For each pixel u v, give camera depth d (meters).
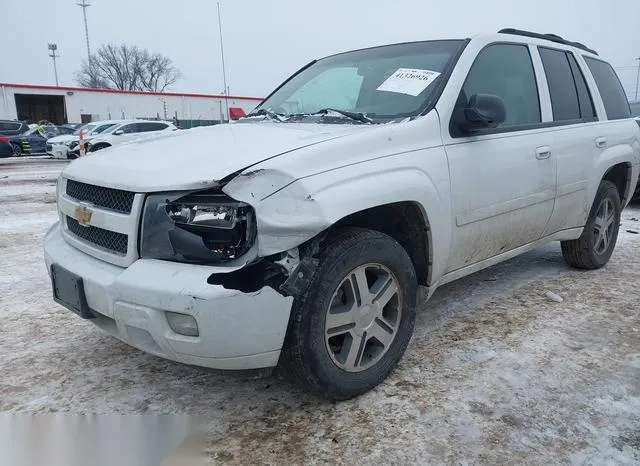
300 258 2.37
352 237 2.58
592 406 2.66
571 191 4.07
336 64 4.00
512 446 2.37
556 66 4.21
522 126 3.65
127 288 2.29
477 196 3.21
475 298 4.16
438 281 3.18
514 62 3.78
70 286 2.62
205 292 2.16
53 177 14.25
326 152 2.48
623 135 4.74
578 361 3.11
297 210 2.28
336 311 2.58
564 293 4.25
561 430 2.47
